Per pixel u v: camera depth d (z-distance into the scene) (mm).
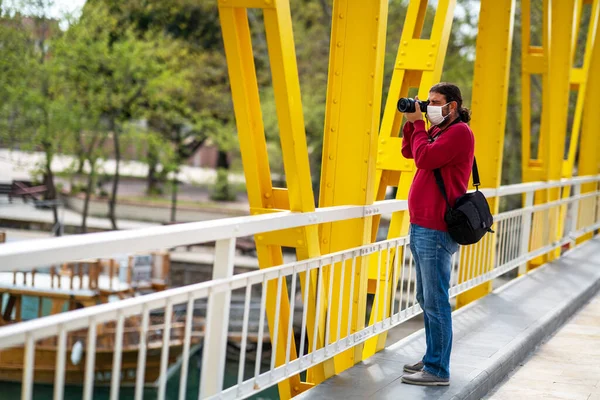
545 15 8977
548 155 9477
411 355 5020
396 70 5590
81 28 25812
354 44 4598
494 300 7242
